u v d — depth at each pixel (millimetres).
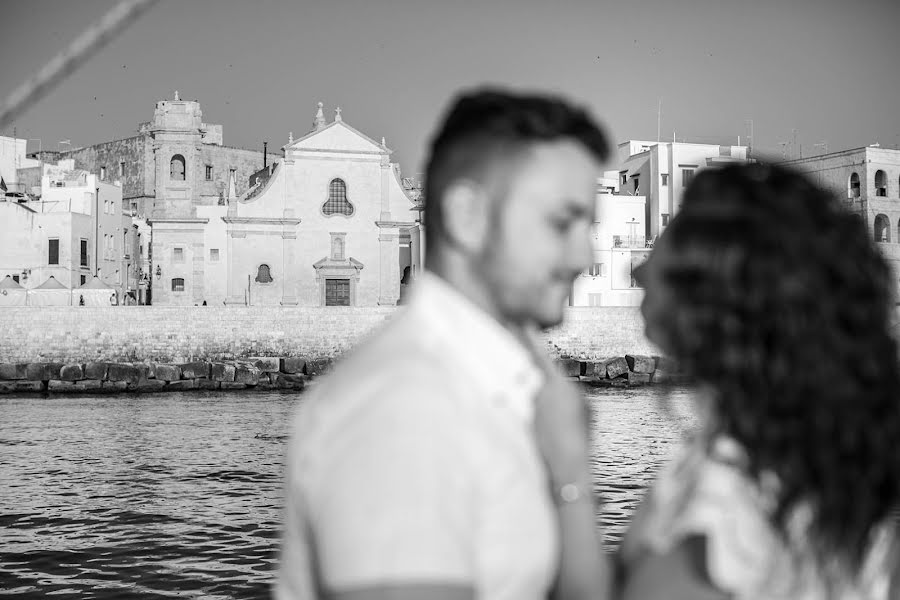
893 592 1790
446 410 1569
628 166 80250
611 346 59625
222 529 17875
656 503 1795
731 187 1791
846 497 1662
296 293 65875
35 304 61688
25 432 35312
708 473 1708
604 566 1931
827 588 1688
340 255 66688
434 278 1844
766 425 1668
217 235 65312
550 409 1911
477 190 1754
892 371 1735
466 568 1492
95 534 17516
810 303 1670
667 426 36062
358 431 1518
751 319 1692
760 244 1704
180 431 35781
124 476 24891
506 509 1604
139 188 96312
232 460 28031
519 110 1749
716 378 1730
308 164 66438
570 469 1924
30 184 82375
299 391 55406
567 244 1782
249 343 57875
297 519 1664
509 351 1806
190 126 76312
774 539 1647
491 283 1790
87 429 36375
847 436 1658
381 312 59094
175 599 13109
